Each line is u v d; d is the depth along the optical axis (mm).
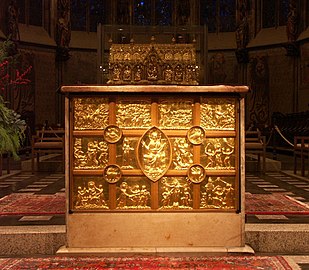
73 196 4109
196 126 4094
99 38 9008
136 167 4105
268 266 3785
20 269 3725
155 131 4105
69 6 23359
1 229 4387
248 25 23766
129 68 9008
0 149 4672
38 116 22328
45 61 22734
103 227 4082
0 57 5438
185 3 24703
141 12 24922
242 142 4082
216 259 3941
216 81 24562
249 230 4352
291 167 12797
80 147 4109
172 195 4102
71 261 3895
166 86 4035
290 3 21734
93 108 4113
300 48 21734
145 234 4086
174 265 3781
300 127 17688
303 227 4473
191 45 9094
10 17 20281
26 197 6738
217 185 4113
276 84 22844
